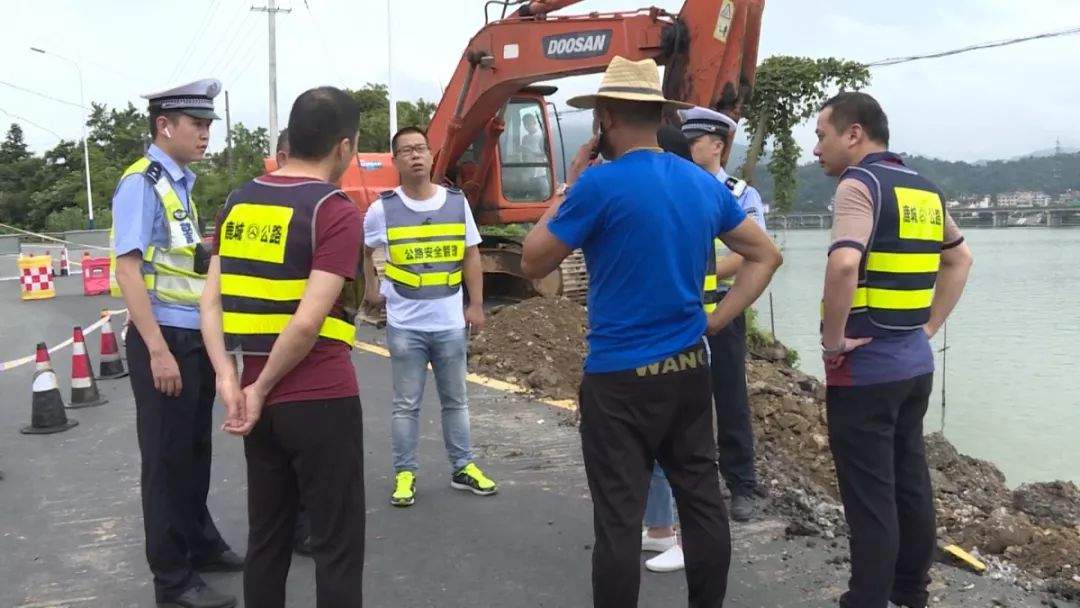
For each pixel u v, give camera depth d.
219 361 2.59
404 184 4.52
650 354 2.71
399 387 4.59
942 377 11.92
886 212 2.89
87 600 3.57
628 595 2.72
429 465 5.27
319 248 2.53
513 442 5.71
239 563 3.81
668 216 2.66
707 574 2.86
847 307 2.88
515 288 12.05
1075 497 5.88
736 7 7.41
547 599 3.54
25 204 63.78
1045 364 12.55
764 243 2.93
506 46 9.03
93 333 11.29
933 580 3.62
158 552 3.36
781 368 8.98
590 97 2.79
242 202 2.63
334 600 2.66
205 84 3.34
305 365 2.59
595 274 2.78
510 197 11.58
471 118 9.79
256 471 2.69
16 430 6.36
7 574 3.84
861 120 3.06
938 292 3.31
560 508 4.53
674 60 7.73
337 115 2.65
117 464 5.49
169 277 3.28
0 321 12.82
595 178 2.67
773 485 4.83
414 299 4.49
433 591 3.61
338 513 2.67
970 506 5.47
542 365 7.77
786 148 18.83
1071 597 3.52
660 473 3.75
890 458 3.00
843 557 3.87
